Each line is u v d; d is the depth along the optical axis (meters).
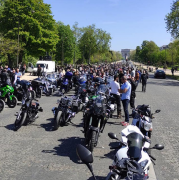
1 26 45.28
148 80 39.22
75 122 9.56
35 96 15.30
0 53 31.73
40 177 4.91
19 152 6.25
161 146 4.03
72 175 5.02
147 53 149.50
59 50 74.31
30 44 47.16
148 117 6.40
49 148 6.58
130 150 3.57
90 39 82.62
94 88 14.50
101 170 5.27
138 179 2.91
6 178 4.84
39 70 29.33
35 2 46.34
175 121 10.16
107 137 7.70
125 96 9.30
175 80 41.75
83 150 2.78
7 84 12.45
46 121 9.55
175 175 5.19
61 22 75.12
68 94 18.16
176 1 44.50
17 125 8.30
